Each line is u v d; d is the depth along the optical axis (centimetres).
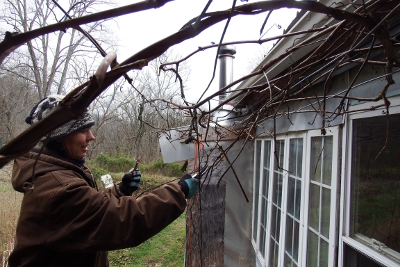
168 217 97
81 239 90
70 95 48
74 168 109
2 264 395
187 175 122
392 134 134
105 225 89
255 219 377
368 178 149
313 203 206
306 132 221
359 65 153
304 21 147
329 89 187
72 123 111
